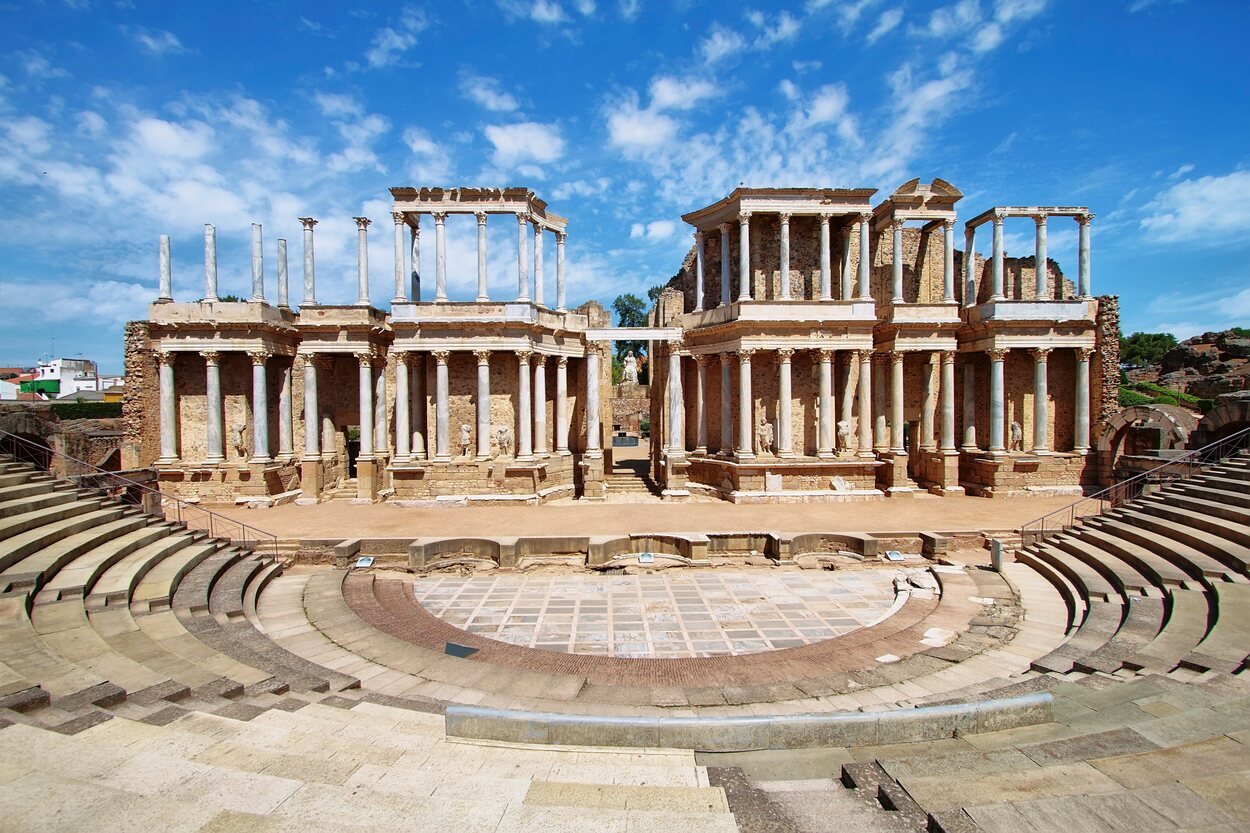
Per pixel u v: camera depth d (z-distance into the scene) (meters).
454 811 6.69
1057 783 7.40
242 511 33.69
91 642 12.83
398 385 36.22
